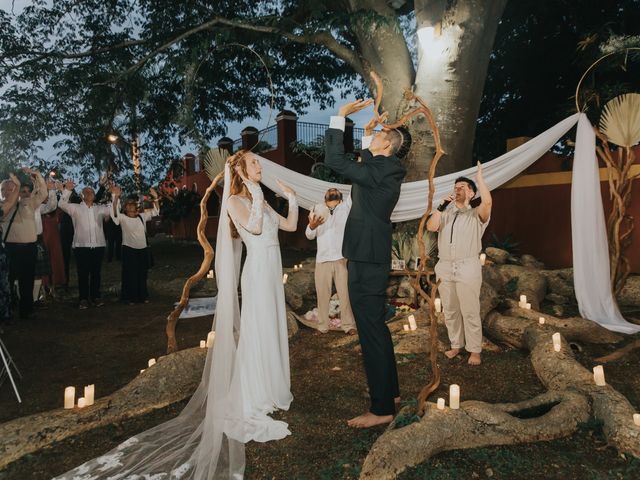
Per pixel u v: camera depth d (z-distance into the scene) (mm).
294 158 18016
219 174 4211
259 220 3520
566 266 8898
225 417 3305
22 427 3275
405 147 3389
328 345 5453
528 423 3199
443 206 4820
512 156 6883
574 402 3412
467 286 4641
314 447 3098
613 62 9969
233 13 13492
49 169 13828
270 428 3303
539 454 2982
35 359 5199
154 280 10758
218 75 14906
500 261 8094
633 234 7875
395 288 7609
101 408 3598
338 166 3232
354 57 10867
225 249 3627
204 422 3242
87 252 7895
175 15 13367
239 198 3613
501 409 3430
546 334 4781
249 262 3646
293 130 18016
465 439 3076
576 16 12961
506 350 5152
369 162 3322
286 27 11242
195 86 14031
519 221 9523
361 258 3268
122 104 14227
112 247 13797
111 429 3488
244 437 3193
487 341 5270
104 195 12750
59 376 4668
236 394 3426
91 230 7926
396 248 8531
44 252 7887
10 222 6758
